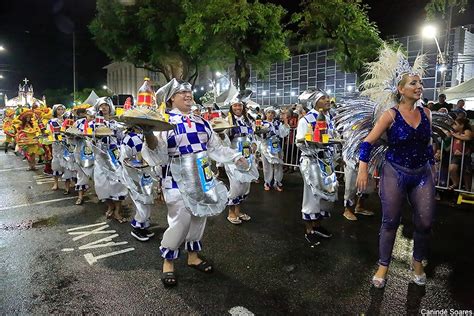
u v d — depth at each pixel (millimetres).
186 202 3428
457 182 6535
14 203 6812
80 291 3504
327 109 4590
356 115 3672
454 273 3803
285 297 3365
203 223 3840
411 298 3322
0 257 4316
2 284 3658
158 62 15055
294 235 4945
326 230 4855
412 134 3145
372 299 3312
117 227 5367
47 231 5223
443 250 4387
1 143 17859
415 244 3502
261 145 7504
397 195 3285
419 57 3469
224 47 12531
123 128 5375
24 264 4121
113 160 5469
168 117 3551
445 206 6199
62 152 7727
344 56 11523
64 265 4082
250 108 9398
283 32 12688
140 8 13445
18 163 11992
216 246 4578
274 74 21500
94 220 5723
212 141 3781
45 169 9633
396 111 3195
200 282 3654
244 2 11344
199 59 14539
